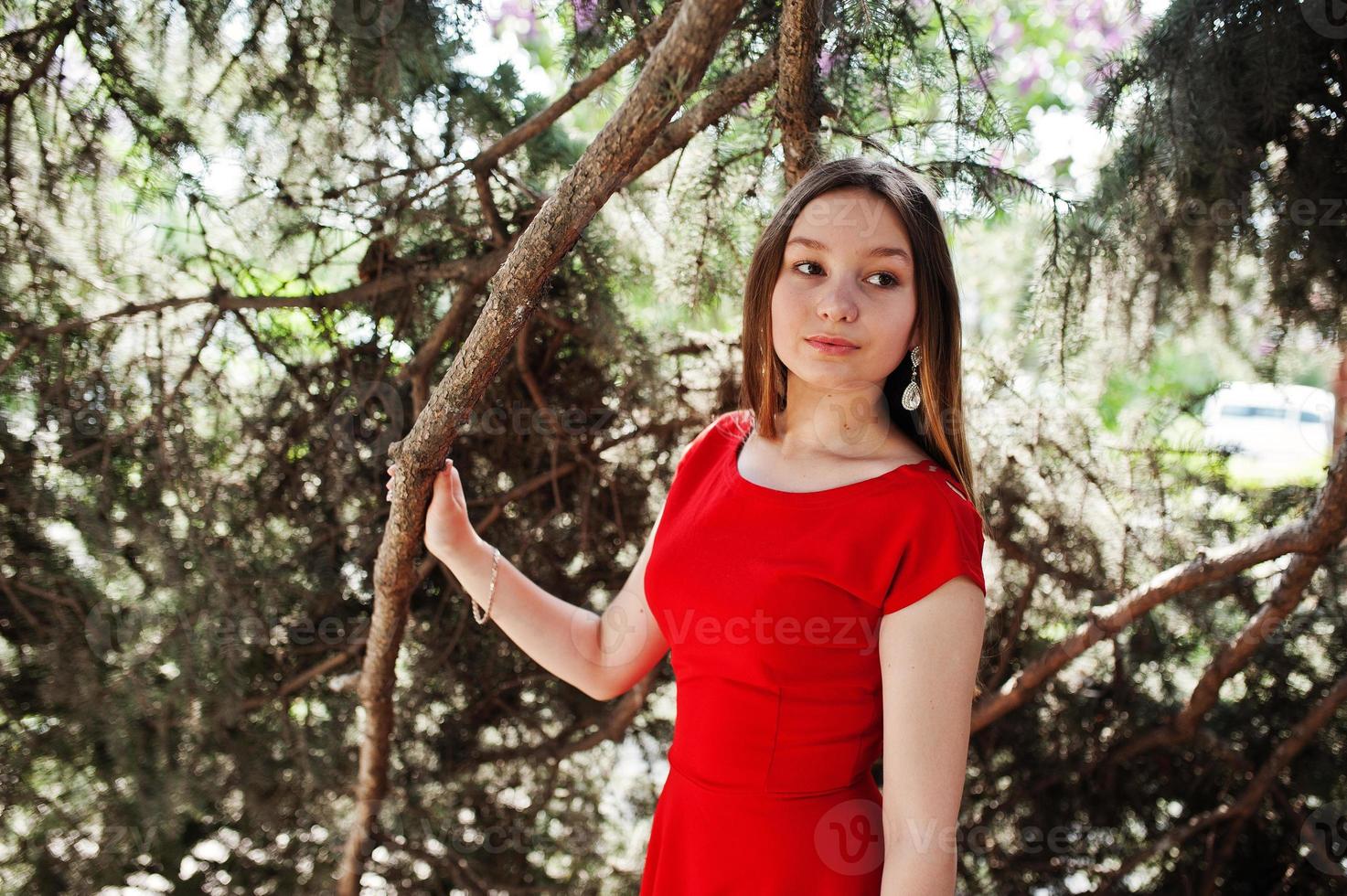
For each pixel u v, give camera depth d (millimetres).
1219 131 1694
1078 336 2006
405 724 2312
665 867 1183
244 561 2053
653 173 1935
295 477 2070
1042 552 2197
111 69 1774
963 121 1687
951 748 975
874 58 1665
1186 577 1845
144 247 1949
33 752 2068
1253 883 2283
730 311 2109
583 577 2363
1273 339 2031
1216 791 2297
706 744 1124
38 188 1846
